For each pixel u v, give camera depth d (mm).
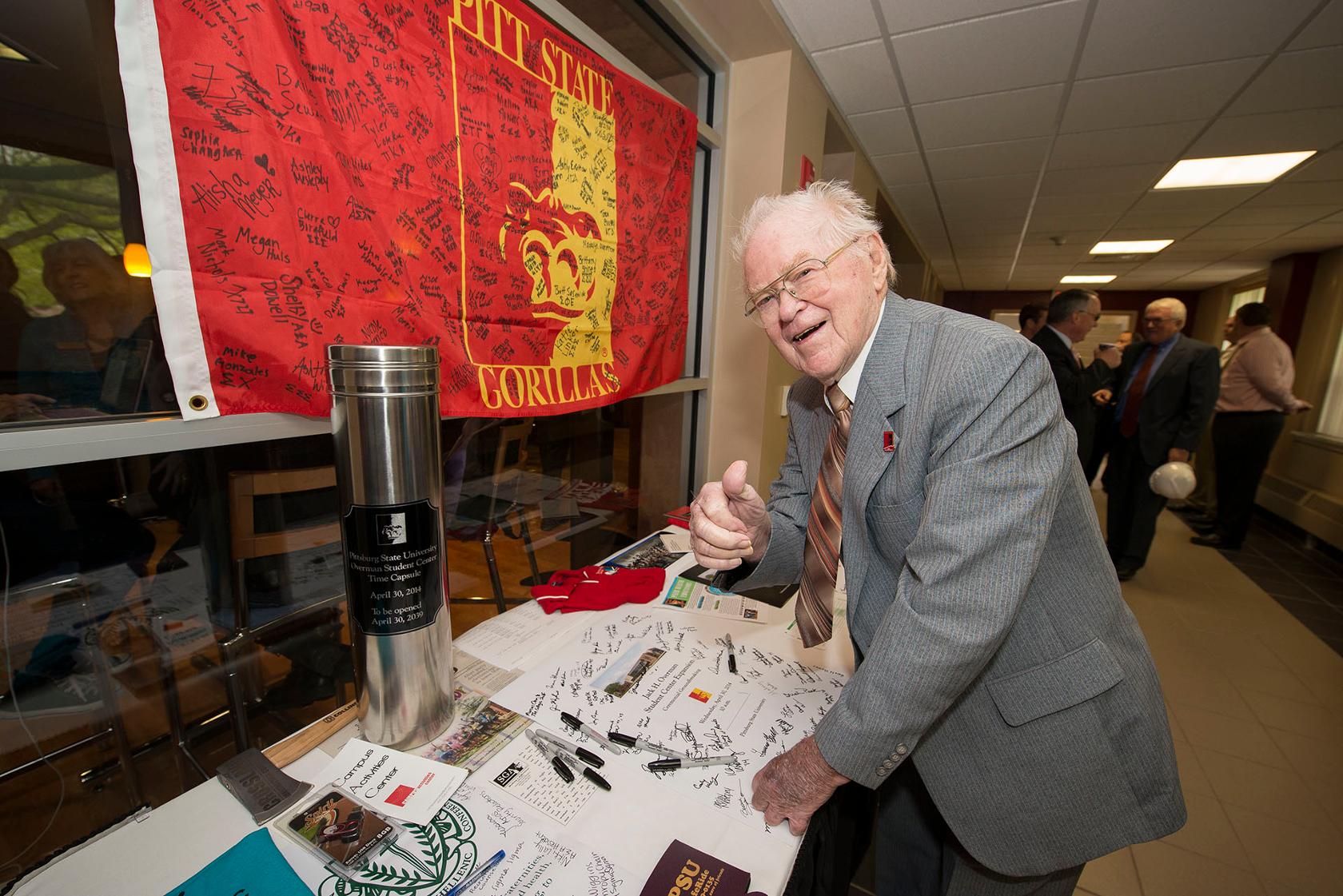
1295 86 2109
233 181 657
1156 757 752
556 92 1136
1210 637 2629
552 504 1791
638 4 1448
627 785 659
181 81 608
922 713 589
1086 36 1812
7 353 639
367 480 628
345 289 789
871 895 1342
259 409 716
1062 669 717
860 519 771
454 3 904
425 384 642
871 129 2596
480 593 1708
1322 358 4789
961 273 6672
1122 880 1399
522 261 1098
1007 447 581
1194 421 2932
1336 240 4566
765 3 1573
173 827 580
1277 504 4586
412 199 871
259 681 1169
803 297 748
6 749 889
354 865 542
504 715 769
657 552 1398
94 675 953
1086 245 4977
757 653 954
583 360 1312
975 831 775
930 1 1633
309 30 713
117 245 710
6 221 642
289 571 1132
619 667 896
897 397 708
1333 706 2117
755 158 1830
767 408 1940
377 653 667
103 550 930
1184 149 2750
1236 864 1446
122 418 654
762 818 628
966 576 578
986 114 2410
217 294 661
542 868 550
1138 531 3186
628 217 1400
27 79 649
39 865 533
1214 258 5430
